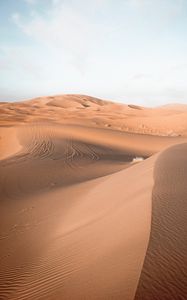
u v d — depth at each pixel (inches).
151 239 213.0
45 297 198.8
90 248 252.5
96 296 169.3
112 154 1150.3
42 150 1116.5
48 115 3378.4
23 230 396.5
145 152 1279.5
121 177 557.9
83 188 571.8
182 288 158.1
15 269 281.3
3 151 1242.6
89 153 1120.8
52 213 447.5
